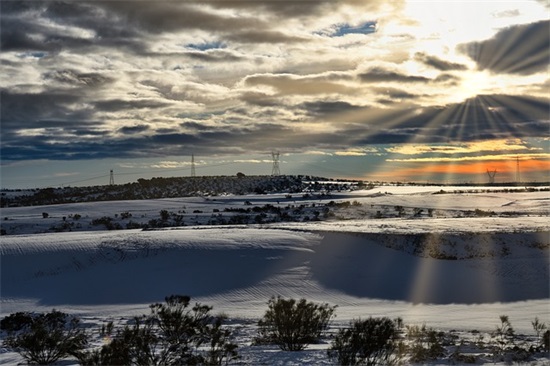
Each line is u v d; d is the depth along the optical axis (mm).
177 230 66125
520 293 47344
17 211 125250
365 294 47438
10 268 51094
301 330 21547
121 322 29938
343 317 34312
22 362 17859
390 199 134375
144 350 16062
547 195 141750
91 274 49562
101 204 136125
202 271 50312
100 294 45625
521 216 94062
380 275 51750
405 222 77125
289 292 47000
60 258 52812
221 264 51781
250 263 52219
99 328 27344
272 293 46469
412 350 18734
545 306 42844
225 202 139500
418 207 116375
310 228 65250
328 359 17328
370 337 17031
